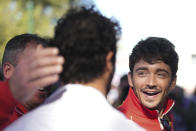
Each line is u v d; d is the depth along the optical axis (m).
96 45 1.29
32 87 1.13
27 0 17.70
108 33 1.33
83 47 1.29
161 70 2.16
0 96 1.20
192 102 4.54
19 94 1.17
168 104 2.34
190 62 10.66
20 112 1.93
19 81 1.14
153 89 2.17
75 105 1.24
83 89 1.27
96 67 1.30
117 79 9.35
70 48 1.30
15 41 2.09
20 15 17.62
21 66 1.13
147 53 2.15
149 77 2.16
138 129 1.27
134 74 2.23
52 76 1.11
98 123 1.22
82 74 1.30
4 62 2.12
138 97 2.22
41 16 19.03
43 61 1.09
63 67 1.31
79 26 1.31
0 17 17.19
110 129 1.22
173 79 2.27
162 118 2.32
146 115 2.24
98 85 1.32
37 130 1.21
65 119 1.21
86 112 1.23
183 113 4.48
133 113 2.25
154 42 2.20
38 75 1.10
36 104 1.95
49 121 1.21
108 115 1.24
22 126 1.23
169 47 2.20
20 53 2.03
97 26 1.32
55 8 19.19
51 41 1.37
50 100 1.30
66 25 1.33
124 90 4.44
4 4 17.47
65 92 1.27
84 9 1.38
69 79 1.31
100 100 1.26
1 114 1.22
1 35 16.83
